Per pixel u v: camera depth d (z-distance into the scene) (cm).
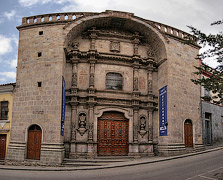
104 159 2198
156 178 1397
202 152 2370
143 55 2692
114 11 2502
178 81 2519
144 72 2641
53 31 2336
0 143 2309
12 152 2142
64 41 2289
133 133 2427
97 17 2456
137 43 2642
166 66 2480
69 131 2323
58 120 2112
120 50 2609
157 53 2692
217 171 1505
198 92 2703
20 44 2381
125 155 2397
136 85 2530
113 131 2425
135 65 2564
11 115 2312
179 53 2603
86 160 2116
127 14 2522
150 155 2395
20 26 2414
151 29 2550
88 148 2262
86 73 2477
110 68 2538
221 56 1242
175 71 2514
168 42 2536
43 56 2288
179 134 2405
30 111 2195
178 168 1662
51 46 2294
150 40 2688
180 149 2344
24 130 2175
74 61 2436
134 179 1396
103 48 2575
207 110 2800
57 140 2080
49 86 2202
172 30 2689
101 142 2369
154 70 2678
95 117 2375
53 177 1522
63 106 2183
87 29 2580
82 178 1476
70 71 2461
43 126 2133
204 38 1247
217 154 2200
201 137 2606
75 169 1798
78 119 2352
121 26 2648
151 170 1653
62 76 2202
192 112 2583
